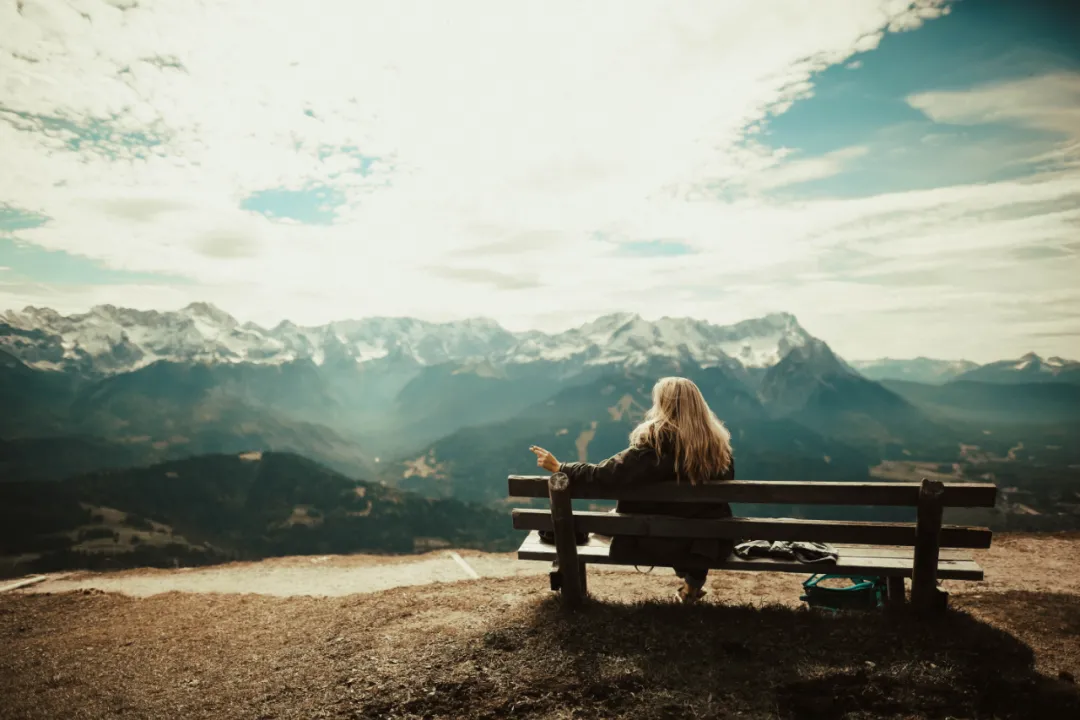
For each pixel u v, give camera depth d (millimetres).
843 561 5691
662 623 5820
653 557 5910
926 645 5105
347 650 6082
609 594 8273
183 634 7598
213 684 5758
